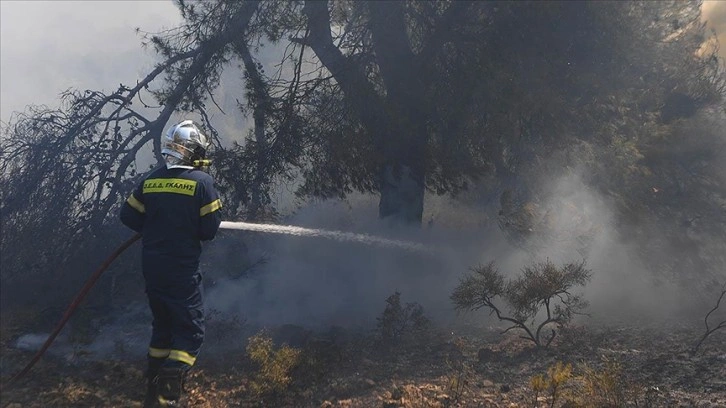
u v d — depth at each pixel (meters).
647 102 9.71
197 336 4.64
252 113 10.35
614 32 8.88
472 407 5.15
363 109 9.73
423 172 9.66
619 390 5.04
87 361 6.64
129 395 5.77
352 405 5.36
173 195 4.63
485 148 9.27
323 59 10.44
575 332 7.00
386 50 10.03
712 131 9.77
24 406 5.49
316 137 9.96
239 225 7.30
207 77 10.62
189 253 4.63
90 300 9.02
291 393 5.70
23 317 8.30
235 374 6.23
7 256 9.97
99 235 10.19
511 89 8.75
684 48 9.94
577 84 8.87
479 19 9.66
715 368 5.72
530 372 5.93
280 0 10.20
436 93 9.52
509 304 7.04
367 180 9.73
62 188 10.26
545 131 9.03
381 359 6.60
